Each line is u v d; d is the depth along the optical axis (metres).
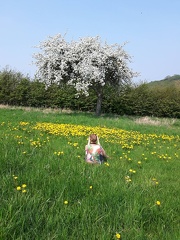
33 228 4.20
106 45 31.88
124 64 31.22
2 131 15.28
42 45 31.91
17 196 4.87
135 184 6.59
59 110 35.69
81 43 31.53
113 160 10.55
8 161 6.57
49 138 14.30
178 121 30.58
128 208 5.09
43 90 39.78
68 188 5.62
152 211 5.21
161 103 40.47
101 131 18.08
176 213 5.50
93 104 39.06
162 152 13.52
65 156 9.14
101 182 6.25
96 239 4.24
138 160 11.22
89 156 9.62
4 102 41.44
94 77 29.78
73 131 16.81
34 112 29.55
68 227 4.36
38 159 7.37
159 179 8.47
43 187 5.48
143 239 4.37
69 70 31.89
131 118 31.08
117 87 33.53
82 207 4.93
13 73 42.28
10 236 3.90
